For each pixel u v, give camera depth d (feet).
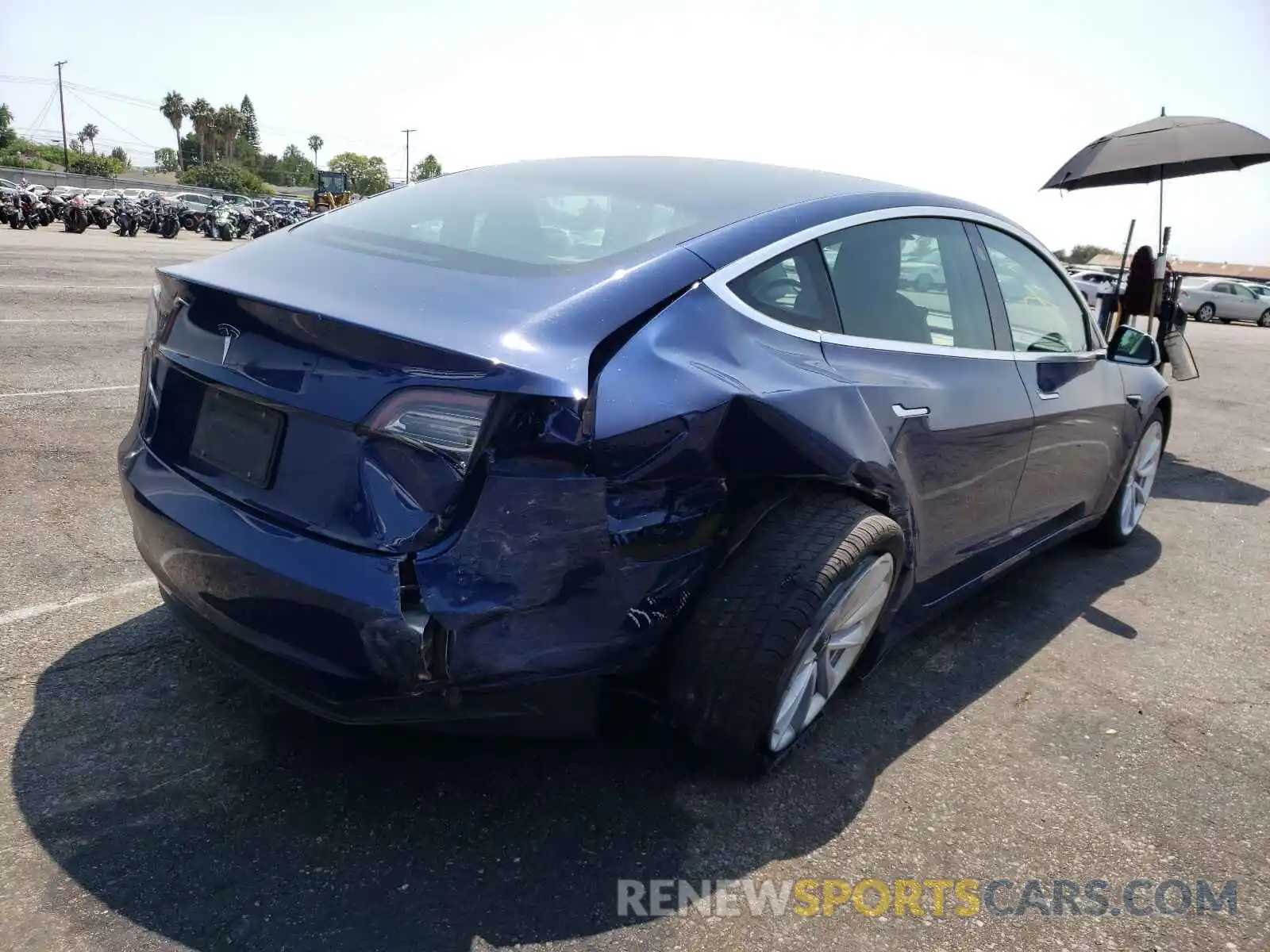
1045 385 11.43
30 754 7.64
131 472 7.66
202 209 138.72
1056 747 9.32
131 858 6.63
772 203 8.79
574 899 6.64
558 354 6.38
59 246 61.82
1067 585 13.88
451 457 6.00
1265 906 7.25
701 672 7.37
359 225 8.67
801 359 7.95
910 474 8.68
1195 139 24.62
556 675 6.66
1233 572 15.07
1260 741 9.76
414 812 7.37
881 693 10.05
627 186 9.13
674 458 6.70
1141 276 27.55
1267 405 33.96
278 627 6.50
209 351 7.00
